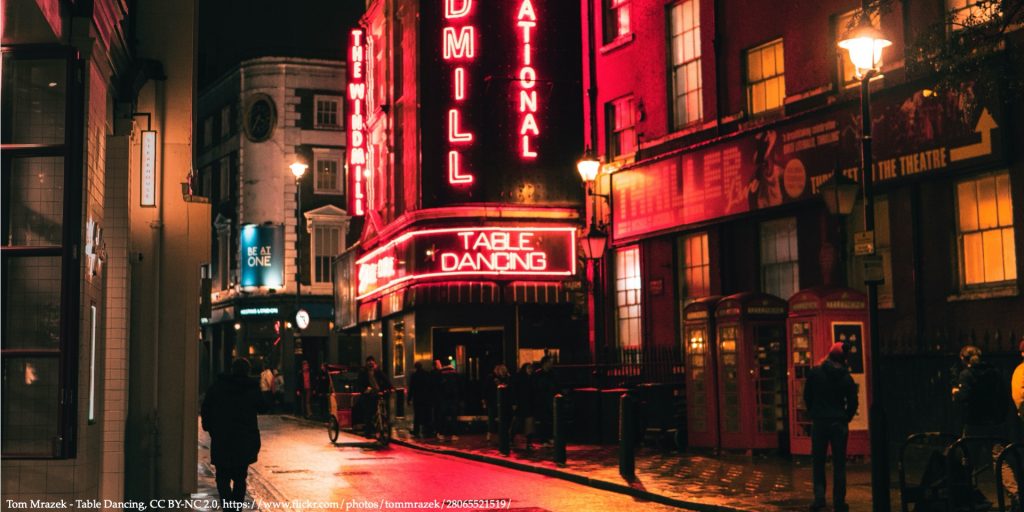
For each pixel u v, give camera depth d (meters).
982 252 18.86
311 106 57.44
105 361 13.07
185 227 15.01
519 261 32.84
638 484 16.78
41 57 10.34
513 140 33.28
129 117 14.13
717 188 25.20
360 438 30.45
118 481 12.95
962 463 13.41
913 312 19.94
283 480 18.95
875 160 20.70
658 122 27.77
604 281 29.81
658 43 27.88
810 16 22.86
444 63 33.62
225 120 59.88
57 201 10.59
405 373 34.81
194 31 15.37
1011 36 18.00
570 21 33.94
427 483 18.41
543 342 33.38
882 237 20.98
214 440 13.23
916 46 15.14
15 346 10.43
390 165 37.56
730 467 19.03
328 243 57.06
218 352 61.88
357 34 42.16
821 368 13.80
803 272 22.78
